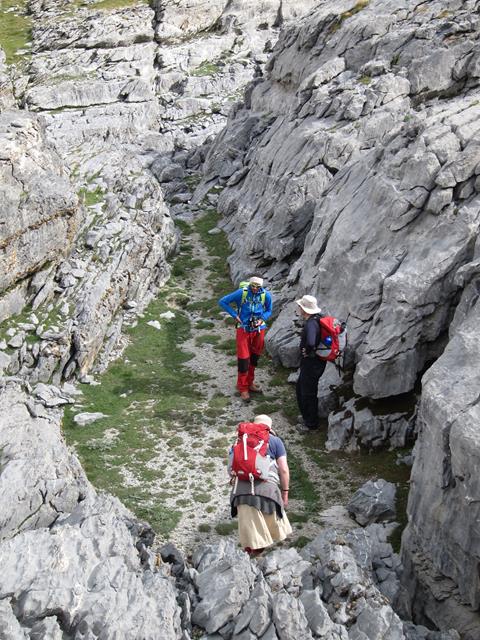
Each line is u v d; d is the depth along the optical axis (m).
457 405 9.04
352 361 13.82
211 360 16.27
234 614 7.70
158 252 19.80
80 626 6.76
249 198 22.72
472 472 8.41
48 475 8.97
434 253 13.12
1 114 17.86
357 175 16.86
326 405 13.76
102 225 18.64
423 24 21.41
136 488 11.95
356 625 7.98
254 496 9.03
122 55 39.28
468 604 8.80
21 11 46.69
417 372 12.87
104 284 16.75
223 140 27.83
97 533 7.96
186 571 8.36
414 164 14.27
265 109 27.62
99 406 14.38
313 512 11.44
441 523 9.03
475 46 19.47
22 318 15.46
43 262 16.17
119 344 16.69
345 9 24.70
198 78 38.19
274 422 13.89
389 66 20.97
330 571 8.63
